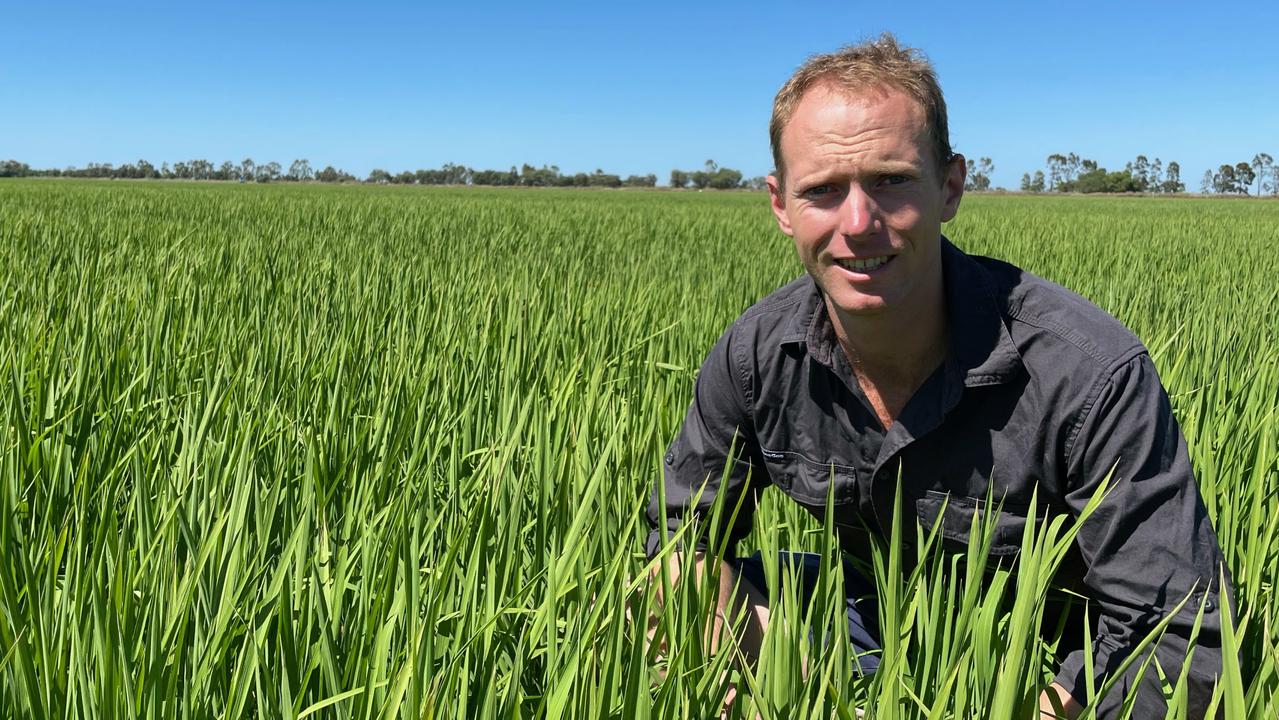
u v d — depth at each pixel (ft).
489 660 5.61
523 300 18.62
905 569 7.39
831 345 6.82
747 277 27.86
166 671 5.77
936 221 6.22
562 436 9.64
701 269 34.12
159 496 8.42
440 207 86.17
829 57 6.29
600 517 7.49
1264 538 7.01
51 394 10.77
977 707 5.22
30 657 5.26
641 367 15.05
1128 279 30.55
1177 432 5.99
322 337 15.42
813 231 6.24
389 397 11.16
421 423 10.16
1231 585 5.83
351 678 5.69
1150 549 5.78
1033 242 50.65
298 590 6.35
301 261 29.81
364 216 66.18
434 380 12.95
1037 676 5.13
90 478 8.78
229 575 6.28
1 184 156.56
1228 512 7.95
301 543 6.68
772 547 6.01
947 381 6.36
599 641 5.95
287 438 9.77
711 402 7.52
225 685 5.89
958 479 6.62
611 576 5.87
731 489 7.80
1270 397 11.88
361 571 7.10
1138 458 5.85
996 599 5.37
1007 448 6.37
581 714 5.12
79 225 46.24
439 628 6.21
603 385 13.60
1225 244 53.06
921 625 5.65
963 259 6.42
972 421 6.43
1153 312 22.72
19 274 24.04
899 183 6.02
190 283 21.47
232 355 14.80
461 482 9.00
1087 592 6.91
